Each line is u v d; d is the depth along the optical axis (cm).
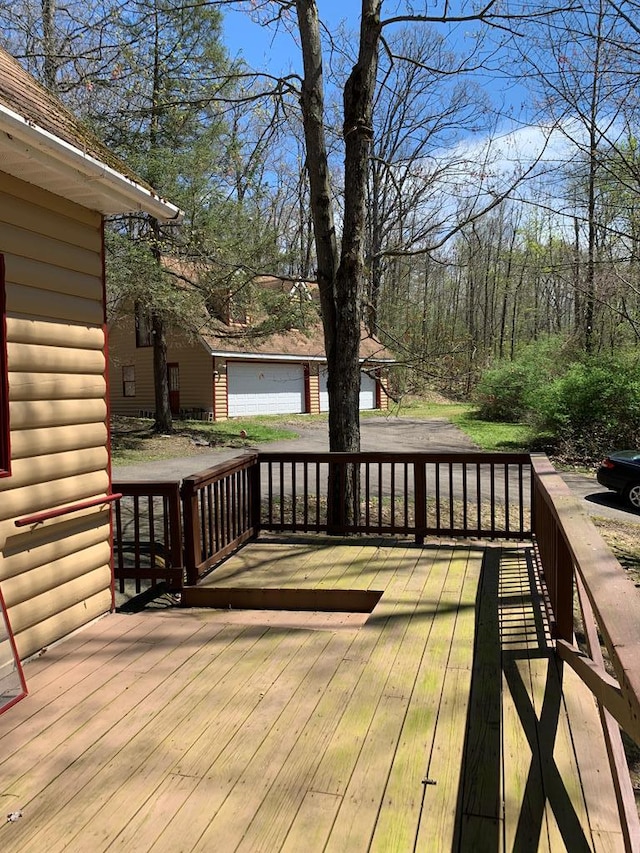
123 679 318
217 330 1595
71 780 232
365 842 196
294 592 453
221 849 194
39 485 354
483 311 4109
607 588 178
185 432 1850
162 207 405
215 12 1070
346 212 673
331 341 701
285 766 238
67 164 328
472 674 314
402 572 488
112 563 430
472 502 979
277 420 2355
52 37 891
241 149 1263
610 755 216
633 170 631
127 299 1420
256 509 613
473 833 199
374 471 1323
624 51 605
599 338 1669
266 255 1315
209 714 279
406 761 240
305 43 679
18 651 334
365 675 315
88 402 402
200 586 464
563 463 1480
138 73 1010
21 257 342
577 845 194
